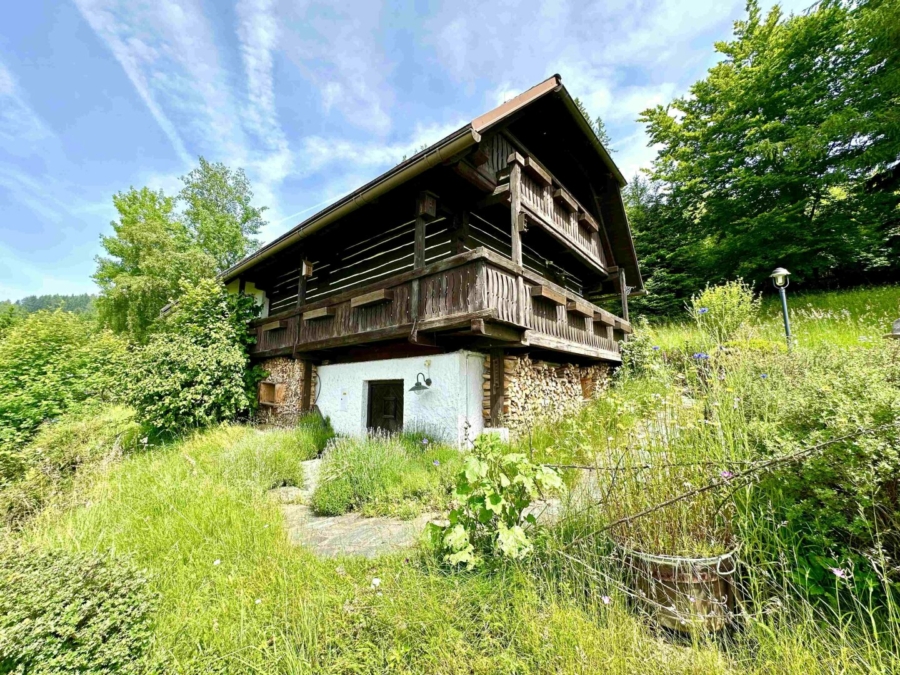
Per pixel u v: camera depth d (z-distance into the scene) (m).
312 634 1.87
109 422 6.92
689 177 14.78
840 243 11.68
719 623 1.82
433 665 1.69
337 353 7.73
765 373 2.78
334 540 3.08
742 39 14.09
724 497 2.05
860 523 1.75
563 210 7.91
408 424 6.14
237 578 2.37
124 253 18.64
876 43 10.27
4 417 6.43
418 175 5.10
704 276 14.80
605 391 8.34
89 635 1.66
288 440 6.05
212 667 1.72
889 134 10.42
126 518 3.28
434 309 4.93
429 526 2.61
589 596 2.07
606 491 2.54
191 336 8.57
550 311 6.00
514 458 2.52
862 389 2.12
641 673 1.57
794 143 11.59
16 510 4.05
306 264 7.91
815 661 1.49
